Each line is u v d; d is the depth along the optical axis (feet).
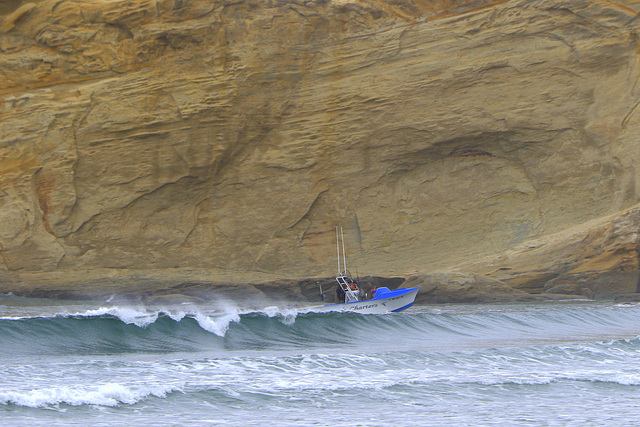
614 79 166.50
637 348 69.00
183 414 39.96
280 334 76.95
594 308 111.45
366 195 180.65
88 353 62.13
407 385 48.75
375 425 39.22
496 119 171.63
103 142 181.57
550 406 44.78
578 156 167.32
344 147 180.45
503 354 62.85
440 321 87.66
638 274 137.59
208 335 72.90
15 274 176.45
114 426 37.11
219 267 181.06
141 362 54.13
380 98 178.09
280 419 39.81
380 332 79.97
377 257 176.76
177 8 180.75
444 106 174.91
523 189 172.45
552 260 146.92
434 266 170.09
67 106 181.57
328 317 83.35
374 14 181.57
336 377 50.57
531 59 171.22
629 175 160.04
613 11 166.50
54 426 36.55
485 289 141.79
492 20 174.19
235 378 48.88
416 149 176.76
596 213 162.61
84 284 174.50
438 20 177.88
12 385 44.32
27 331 67.15
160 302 158.40
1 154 180.86
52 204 180.24
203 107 180.04
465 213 175.32
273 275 177.99
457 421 40.60
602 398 47.34
